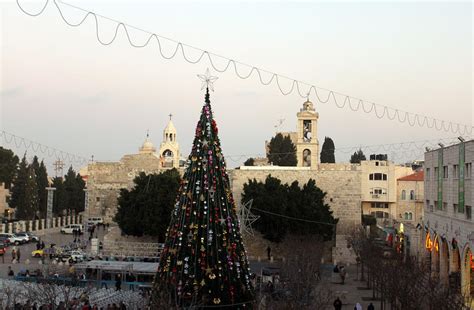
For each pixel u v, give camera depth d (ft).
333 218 239.30
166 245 94.58
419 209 357.82
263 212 226.58
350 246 222.07
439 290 105.91
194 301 86.48
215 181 95.45
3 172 344.69
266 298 112.06
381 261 155.02
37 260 212.02
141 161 328.08
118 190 326.85
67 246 225.15
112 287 143.95
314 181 239.30
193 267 91.30
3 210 405.80
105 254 183.32
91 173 329.31
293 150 424.87
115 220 236.43
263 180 254.68
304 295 108.68
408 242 205.67
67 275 150.51
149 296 101.19
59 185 393.91
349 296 157.28
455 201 147.23
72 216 384.88
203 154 96.27
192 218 93.30
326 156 447.83
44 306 98.32
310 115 284.82
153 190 228.43
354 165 346.33
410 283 106.01
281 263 168.45
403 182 362.33
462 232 136.56
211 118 98.48
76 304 100.89
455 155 146.61
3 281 136.56
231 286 92.27
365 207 360.28
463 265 135.64
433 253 172.45
